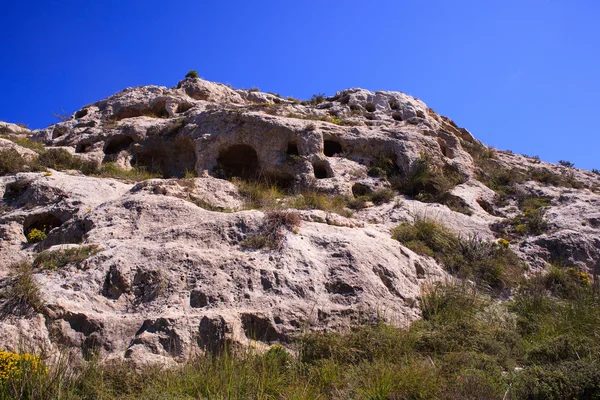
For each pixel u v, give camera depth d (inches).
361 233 474.3
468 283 461.1
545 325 388.5
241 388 281.0
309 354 326.6
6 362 271.6
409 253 472.7
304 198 578.9
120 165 730.2
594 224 582.9
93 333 340.2
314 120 758.5
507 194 715.4
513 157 933.8
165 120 815.7
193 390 278.4
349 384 288.8
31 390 257.8
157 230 457.4
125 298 375.9
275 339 354.0
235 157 721.0
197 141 700.7
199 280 385.1
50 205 548.1
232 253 417.7
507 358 330.0
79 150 781.9
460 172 735.1
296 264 408.5
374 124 834.8
